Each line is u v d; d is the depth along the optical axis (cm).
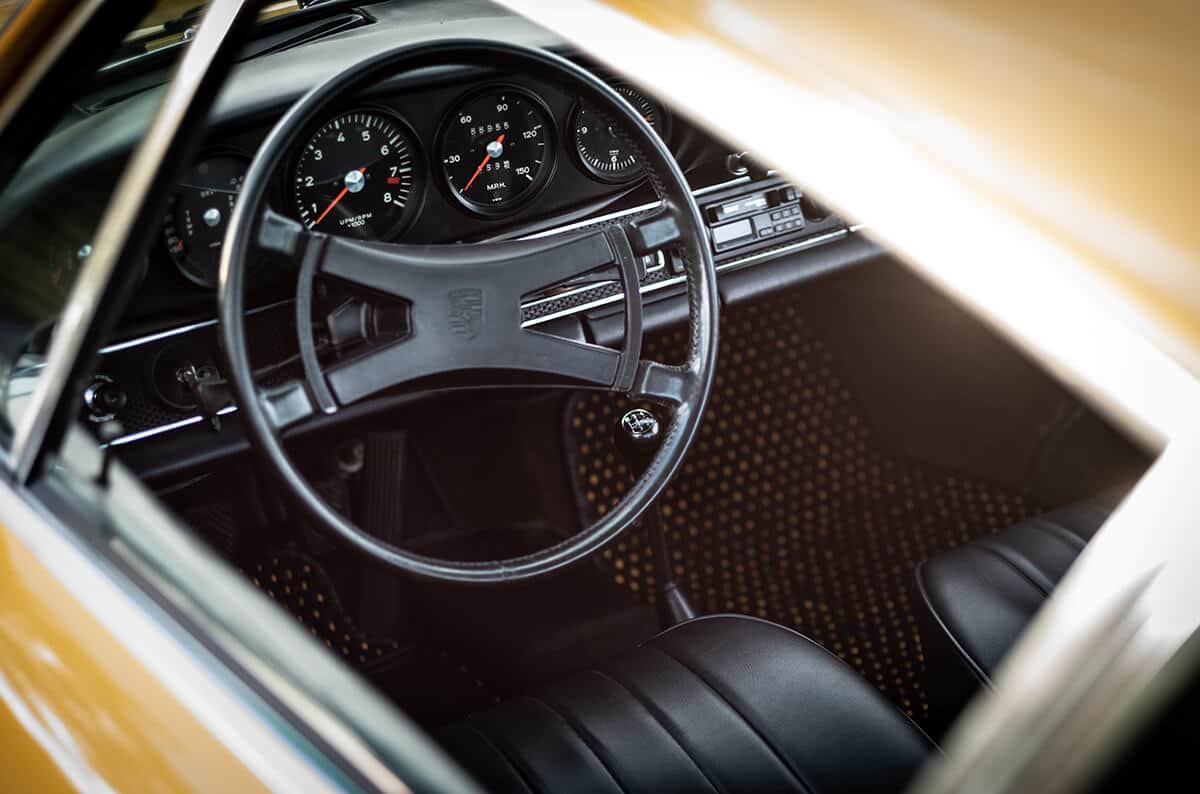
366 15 228
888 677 243
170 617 105
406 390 157
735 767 142
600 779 141
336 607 241
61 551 119
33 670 116
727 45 94
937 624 169
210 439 201
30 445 128
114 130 169
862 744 146
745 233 239
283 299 193
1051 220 70
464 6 233
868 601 254
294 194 212
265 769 88
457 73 214
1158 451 63
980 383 254
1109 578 63
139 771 98
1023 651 65
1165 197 69
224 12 121
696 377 163
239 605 104
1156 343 65
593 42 104
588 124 229
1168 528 62
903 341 261
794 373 275
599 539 159
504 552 257
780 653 157
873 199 78
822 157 82
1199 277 65
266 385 194
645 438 186
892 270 253
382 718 95
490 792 139
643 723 148
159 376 197
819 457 274
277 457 146
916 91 80
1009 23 81
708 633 164
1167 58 75
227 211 201
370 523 248
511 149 227
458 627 239
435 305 154
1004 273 71
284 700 93
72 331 122
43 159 155
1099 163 72
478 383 160
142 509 120
